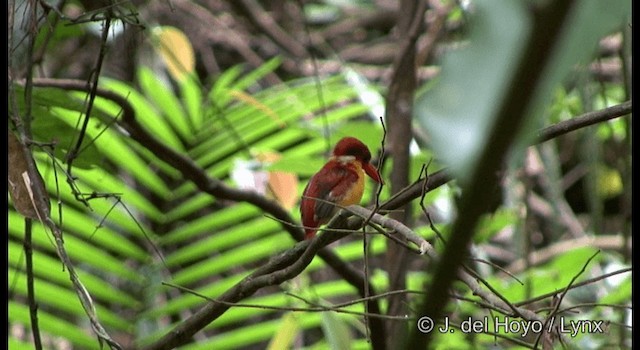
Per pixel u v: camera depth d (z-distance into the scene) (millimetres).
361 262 12219
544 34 1013
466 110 1104
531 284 8203
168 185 11625
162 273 9141
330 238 5098
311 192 7273
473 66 1112
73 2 10023
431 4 13352
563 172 14914
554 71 1075
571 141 13586
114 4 5844
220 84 10266
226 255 9070
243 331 8805
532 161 13516
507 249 13062
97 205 9008
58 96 6590
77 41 13141
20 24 6727
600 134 10766
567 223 13289
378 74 14586
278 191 8320
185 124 10016
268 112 8922
